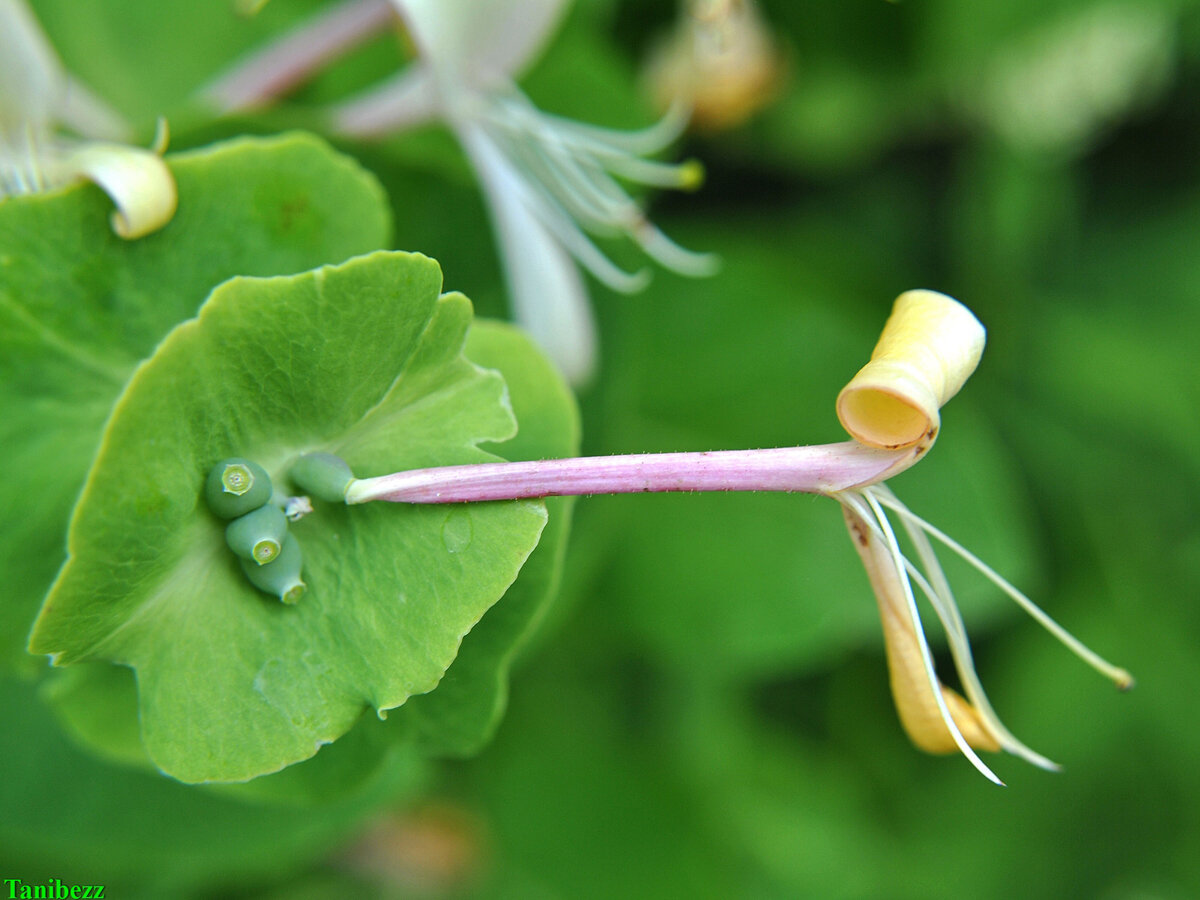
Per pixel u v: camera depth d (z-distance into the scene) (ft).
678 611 0.73
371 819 0.68
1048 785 0.86
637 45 0.79
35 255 0.46
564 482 0.44
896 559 0.45
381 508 0.45
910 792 0.86
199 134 0.53
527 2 0.55
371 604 0.45
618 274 0.60
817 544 0.73
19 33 0.50
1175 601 0.87
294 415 0.44
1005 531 0.76
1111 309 0.90
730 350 0.76
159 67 0.63
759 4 0.79
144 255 0.47
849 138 0.83
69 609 0.43
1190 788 0.85
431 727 0.49
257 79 0.58
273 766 0.45
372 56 0.64
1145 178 0.91
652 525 0.74
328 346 0.44
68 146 0.54
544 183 0.59
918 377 0.43
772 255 0.78
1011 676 0.85
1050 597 0.87
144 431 0.43
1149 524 0.87
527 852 0.80
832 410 0.76
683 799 0.80
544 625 0.59
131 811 0.59
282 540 0.44
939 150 0.86
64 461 0.47
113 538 0.43
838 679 0.85
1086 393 0.87
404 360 0.44
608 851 0.80
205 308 0.43
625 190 0.71
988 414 0.87
